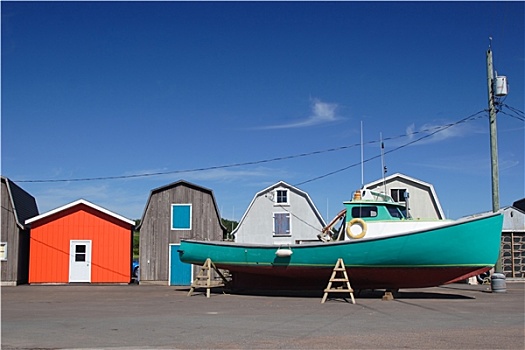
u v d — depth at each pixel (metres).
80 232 26.05
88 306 14.64
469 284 25.45
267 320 11.38
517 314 12.36
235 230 34.16
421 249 15.35
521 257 28.53
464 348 8.17
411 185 32.72
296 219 33.91
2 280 25.27
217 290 20.53
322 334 9.48
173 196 26.58
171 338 9.13
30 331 9.95
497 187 21.27
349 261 16.08
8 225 25.70
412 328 10.15
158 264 26.03
